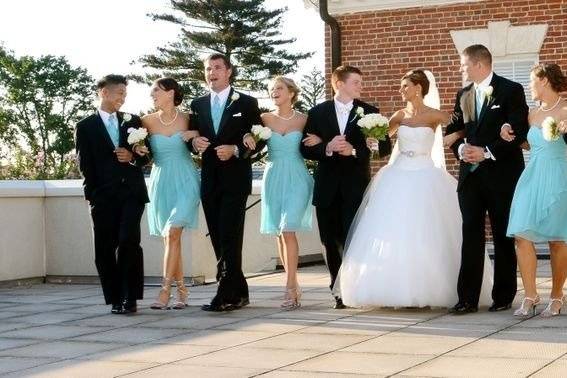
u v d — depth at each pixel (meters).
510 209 9.51
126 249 10.17
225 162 10.27
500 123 9.66
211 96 10.47
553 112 9.35
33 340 8.73
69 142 106.12
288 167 10.50
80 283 13.96
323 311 10.10
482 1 17.48
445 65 17.75
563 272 9.35
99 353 7.96
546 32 17.19
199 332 8.87
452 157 17.61
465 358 7.23
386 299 9.82
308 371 6.92
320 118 10.34
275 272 15.06
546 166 9.23
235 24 67.62
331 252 10.43
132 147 10.29
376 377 6.64
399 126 10.44
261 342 8.22
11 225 13.68
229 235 10.25
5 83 106.44
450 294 9.84
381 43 18.14
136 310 10.34
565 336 8.08
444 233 10.00
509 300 9.84
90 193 10.34
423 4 17.81
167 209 10.54
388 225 9.98
